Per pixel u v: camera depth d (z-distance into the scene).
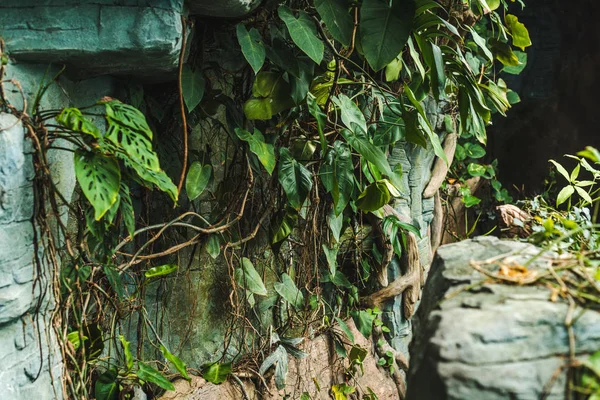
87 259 2.99
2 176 2.43
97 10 2.72
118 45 2.74
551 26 7.98
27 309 2.64
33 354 2.71
